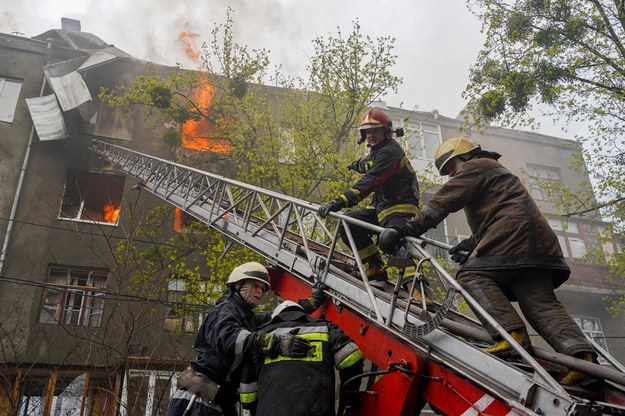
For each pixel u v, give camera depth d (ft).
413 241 9.54
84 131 52.42
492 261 8.69
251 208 20.54
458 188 9.23
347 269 13.97
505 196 8.99
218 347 9.39
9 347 39.70
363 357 10.63
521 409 6.72
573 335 8.05
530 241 8.57
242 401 9.34
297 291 14.84
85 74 53.78
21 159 48.96
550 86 37.99
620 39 37.17
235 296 10.70
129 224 47.60
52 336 40.29
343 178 40.50
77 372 37.24
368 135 13.58
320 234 36.63
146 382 33.35
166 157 52.34
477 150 9.99
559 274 9.02
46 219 46.88
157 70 57.21
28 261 44.57
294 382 8.43
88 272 45.73
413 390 8.49
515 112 40.19
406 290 13.29
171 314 42.93
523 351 7.40
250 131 45.09
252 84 49.52
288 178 40.96
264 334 8.87
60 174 49.49
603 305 60.75
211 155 51.24
